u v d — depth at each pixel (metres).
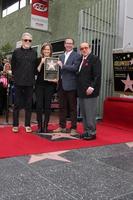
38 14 10.98
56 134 6.40
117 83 7.97
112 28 8.72
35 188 3.54
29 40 6.19
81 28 8.05
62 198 3.31
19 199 3.25
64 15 11.34
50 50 6.32
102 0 8.70
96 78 5.93
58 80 6.36
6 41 16.34
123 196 3.42
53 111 10.19
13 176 3.89
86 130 6.17
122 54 7.73
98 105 8.40
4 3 16.98
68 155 4.90
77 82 6.16
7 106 7.72
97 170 4.24
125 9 8.84
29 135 6.18
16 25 15.19
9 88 8.41
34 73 6.24
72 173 4.08
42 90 6.35
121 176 4.04
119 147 5.59
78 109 7.92
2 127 6.96
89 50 6.09
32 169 4.17
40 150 5.10
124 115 7.45
